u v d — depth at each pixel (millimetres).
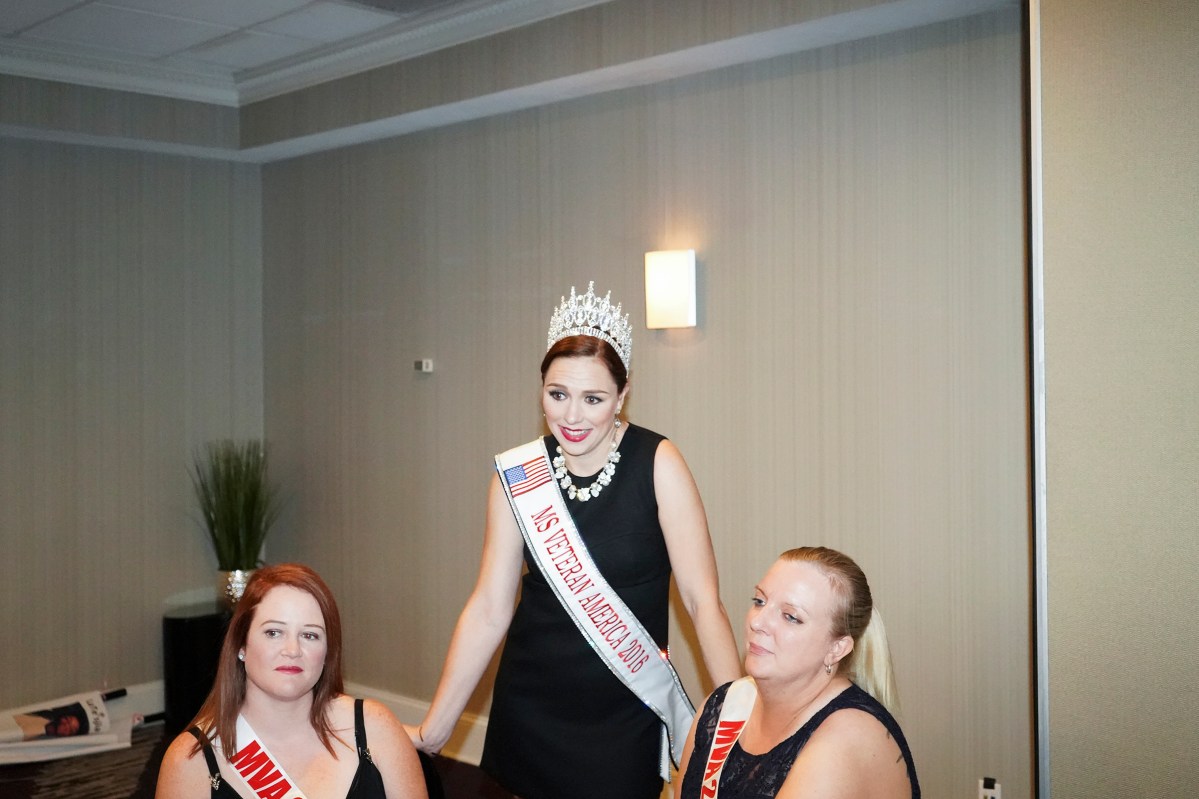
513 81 4188
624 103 4164
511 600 2412
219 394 5711
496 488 2406
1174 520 2160
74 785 4438
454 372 4887
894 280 3443
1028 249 2408
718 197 3885
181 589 5578
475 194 4754
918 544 3414
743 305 3820
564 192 4402
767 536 3779
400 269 5105
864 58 3484
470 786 4406
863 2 3197
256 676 1884
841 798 1588
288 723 1942
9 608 4988
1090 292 2238
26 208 5043
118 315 5340
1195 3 2121
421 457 5055
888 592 3484
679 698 2377
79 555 5215
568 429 2213
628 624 2293
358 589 5375
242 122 5422
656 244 4086
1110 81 2205
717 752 1807
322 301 5508
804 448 3672
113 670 5324
